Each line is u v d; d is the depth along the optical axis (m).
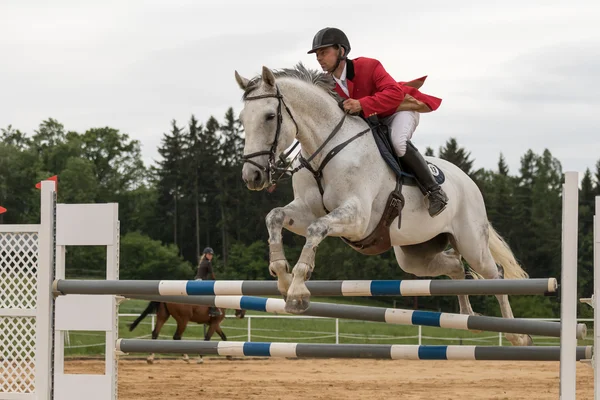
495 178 72.00
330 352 5.80
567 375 5.00
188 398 9.19
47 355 6.14
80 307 6.64
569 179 5.05
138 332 22.27
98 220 6.63
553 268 59.50
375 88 5.88
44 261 6.18
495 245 6.97
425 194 5.95
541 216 62.69
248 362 15.95
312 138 5.67
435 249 6.84
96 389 6.54
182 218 70.69
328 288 5.49
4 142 78.69
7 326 6.30
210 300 6.45
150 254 60.31
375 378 12.54
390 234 5.93
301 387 10.87
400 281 5.37
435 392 10.40
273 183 5.55
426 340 22.52
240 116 5.54
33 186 74.12
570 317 5.02
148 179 81.81
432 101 6.07
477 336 25.44
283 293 5.42
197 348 6.15
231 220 66.88
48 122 82.94
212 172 71.12
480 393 10.29
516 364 16.11
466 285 5.21
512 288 5.11
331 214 5.27
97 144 81.69
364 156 5.64
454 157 66.56
